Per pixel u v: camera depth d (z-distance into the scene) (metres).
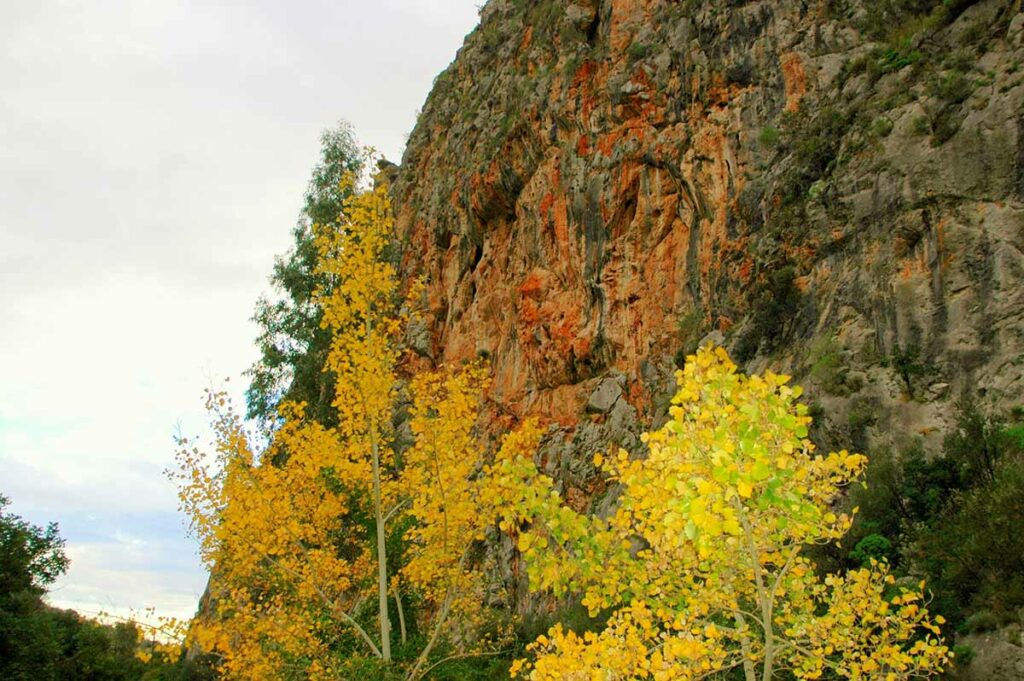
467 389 11.00
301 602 11.52
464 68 41.09
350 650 12.68
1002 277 12.58
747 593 6.88
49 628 18.77
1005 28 15.23
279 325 28.92
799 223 17.02
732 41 21.31
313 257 29.09
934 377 12.72
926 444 12.12
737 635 6.38
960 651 8.45
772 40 20.62
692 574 6.55
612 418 21.09
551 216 25.94
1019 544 8.68
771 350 16.62
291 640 10.44
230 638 10.86
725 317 18.66
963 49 15.62
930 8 18.31
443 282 34.22
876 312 14.12
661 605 6.50
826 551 11.58
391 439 11.56
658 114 22.89
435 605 15.23
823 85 19.12
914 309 13.52
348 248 11.34
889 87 16.80
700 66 21.73
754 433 5.24
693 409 5.62
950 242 13.45
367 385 10.90
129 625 10.27
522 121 28.00
